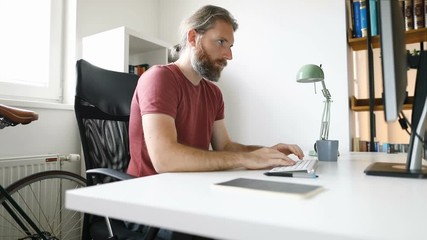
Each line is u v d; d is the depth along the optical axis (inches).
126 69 71.1
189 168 31.3
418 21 69.9
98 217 41.1
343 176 27.5
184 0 103.7
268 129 88.7
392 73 21.3
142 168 41.0
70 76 75.7
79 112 44.6
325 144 43.6
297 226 12.5
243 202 16.6
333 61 80.7
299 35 85.5
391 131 80.5
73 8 76.7
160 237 31.6
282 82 87.3
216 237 13.9
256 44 91.4
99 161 44.7
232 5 95.6
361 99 77.1
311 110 82.9
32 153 64.4
